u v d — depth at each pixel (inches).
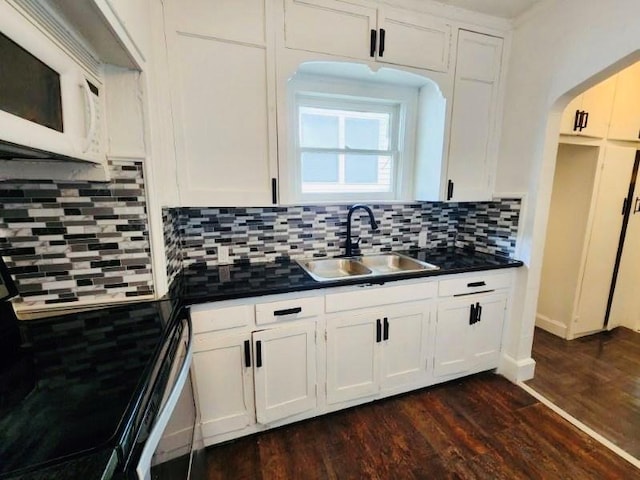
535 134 76.1
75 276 48.8
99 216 48.6
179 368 37.6
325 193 84.6
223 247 76.5
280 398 63.4
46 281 47.6
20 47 25.2
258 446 62.8
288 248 82.4
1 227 44.6
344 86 80.0
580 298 106.7
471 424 68.9
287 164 65.1
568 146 104.1
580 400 77.2
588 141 94.4
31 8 26.4
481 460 59.7
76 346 38.0
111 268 50.3
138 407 27.2
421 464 58.8
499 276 81.0
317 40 62.7
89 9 30.6
